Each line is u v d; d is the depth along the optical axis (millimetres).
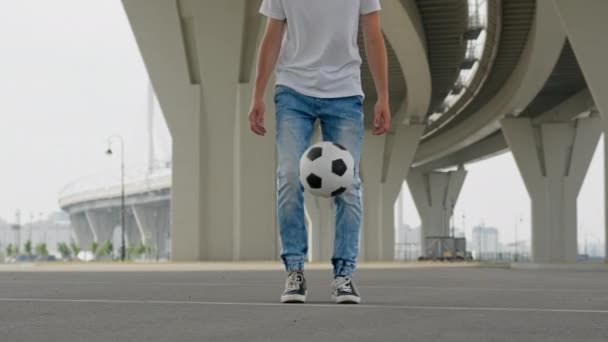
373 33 6457
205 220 31391
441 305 6121
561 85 60312
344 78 6344
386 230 67812
